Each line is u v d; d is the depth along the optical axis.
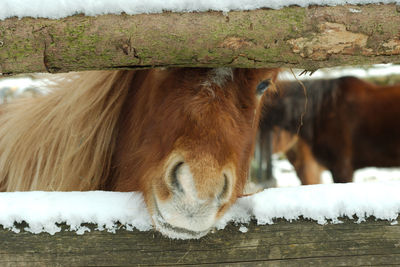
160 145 1.68
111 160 2.28
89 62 1.45
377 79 9.29
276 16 1.45
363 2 1.48
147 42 1.43
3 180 2.45
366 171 9.11
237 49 1.46
